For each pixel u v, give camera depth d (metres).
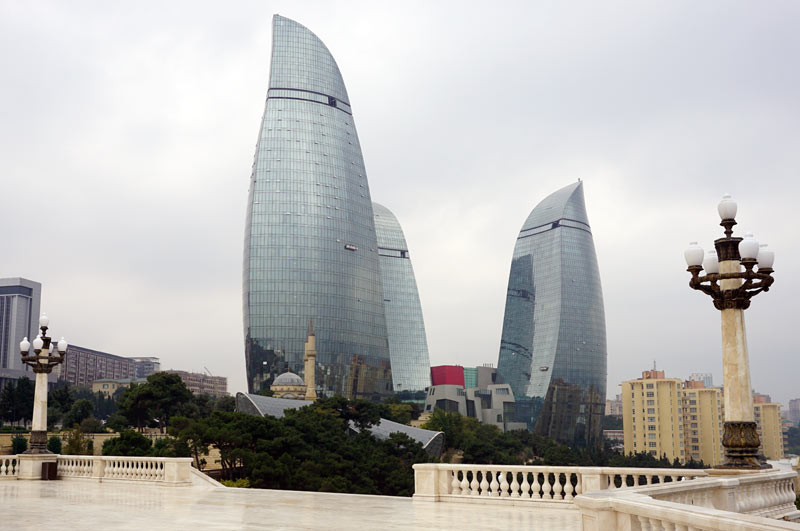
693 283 26.41
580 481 28.31
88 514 26.66
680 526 12.94
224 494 36.03
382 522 23.92
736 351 25.38
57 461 47.94
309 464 96.50
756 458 24.75
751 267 25.12
